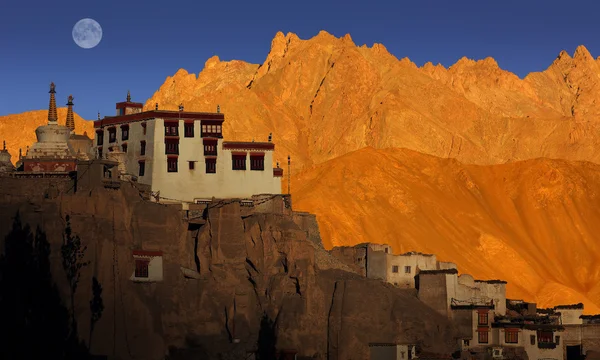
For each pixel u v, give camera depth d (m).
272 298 118.31
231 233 118.50
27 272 105.31
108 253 108.06
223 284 116.69
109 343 105.62
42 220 106.56
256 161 133.88
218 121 132.88
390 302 124.00
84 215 107.94
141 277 111.12
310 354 117.50
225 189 132.12
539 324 134.88
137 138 132.25
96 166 110.94
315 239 136.00
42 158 116.75
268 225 120.62
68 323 104.44
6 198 110.06
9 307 104.44
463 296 133.00
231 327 115.19
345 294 121.19
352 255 135.25
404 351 120.12
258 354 114.75
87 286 106.06
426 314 126.38
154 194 127.00
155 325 109.38
